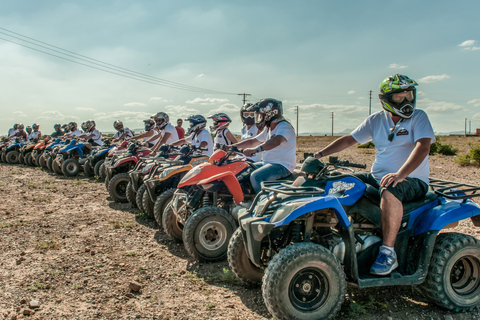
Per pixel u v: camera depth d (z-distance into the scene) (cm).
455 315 385
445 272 379
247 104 656
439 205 393
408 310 391
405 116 384
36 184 1191
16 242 602
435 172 1427
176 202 574
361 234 395
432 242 374
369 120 424
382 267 364
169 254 559
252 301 411
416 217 389
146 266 510
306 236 369
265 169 519
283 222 342
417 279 371
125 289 437
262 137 573
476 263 396
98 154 1279
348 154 2539
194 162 663
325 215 378
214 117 750
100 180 1277
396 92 378
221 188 562
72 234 652
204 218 514
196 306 398
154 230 683
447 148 2486
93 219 756
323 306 344
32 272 481
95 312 382
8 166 1764
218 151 542
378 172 408
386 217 365
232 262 427
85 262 520
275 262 338
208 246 519
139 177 801
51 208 854
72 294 423
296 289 344
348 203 372
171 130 884
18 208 846
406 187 375
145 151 984
